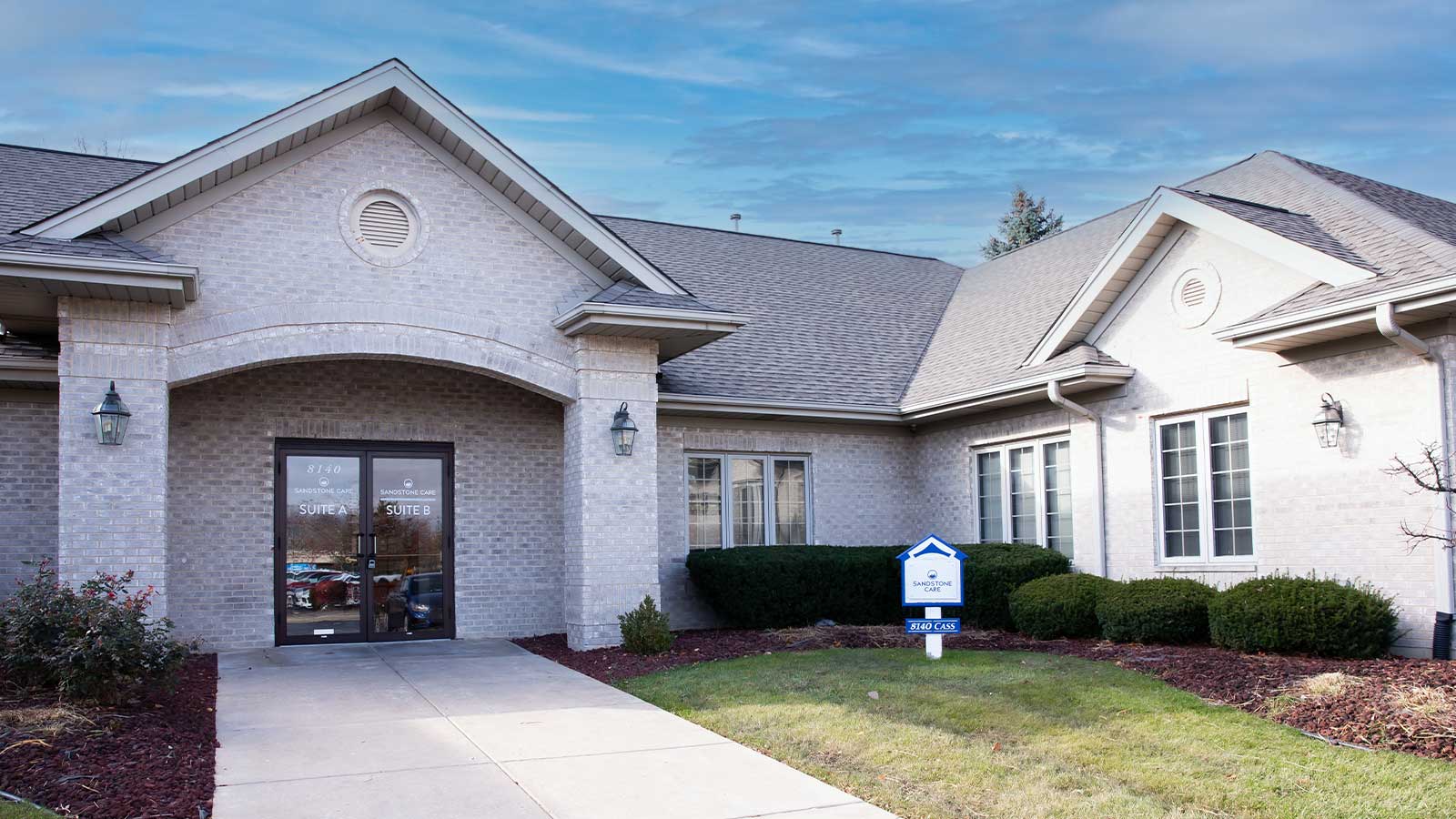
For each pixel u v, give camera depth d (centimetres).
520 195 1349
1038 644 1321
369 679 1171
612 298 1318
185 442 1384
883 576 1598
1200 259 1354
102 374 1136
